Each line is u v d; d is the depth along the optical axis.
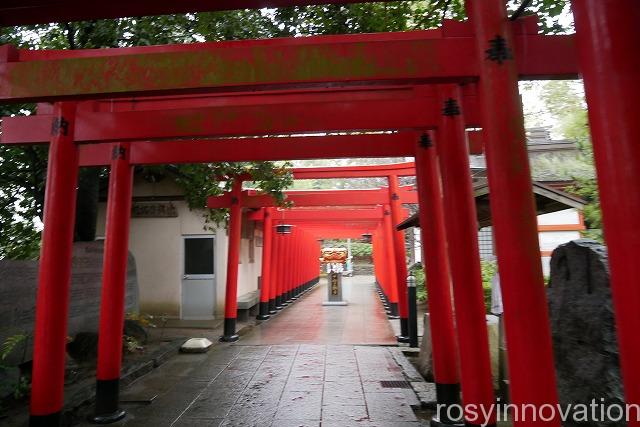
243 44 3.97
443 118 3.96
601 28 1.69
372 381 5.66
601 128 1.67
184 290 10.84
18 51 3.54
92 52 3.99
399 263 8.84
